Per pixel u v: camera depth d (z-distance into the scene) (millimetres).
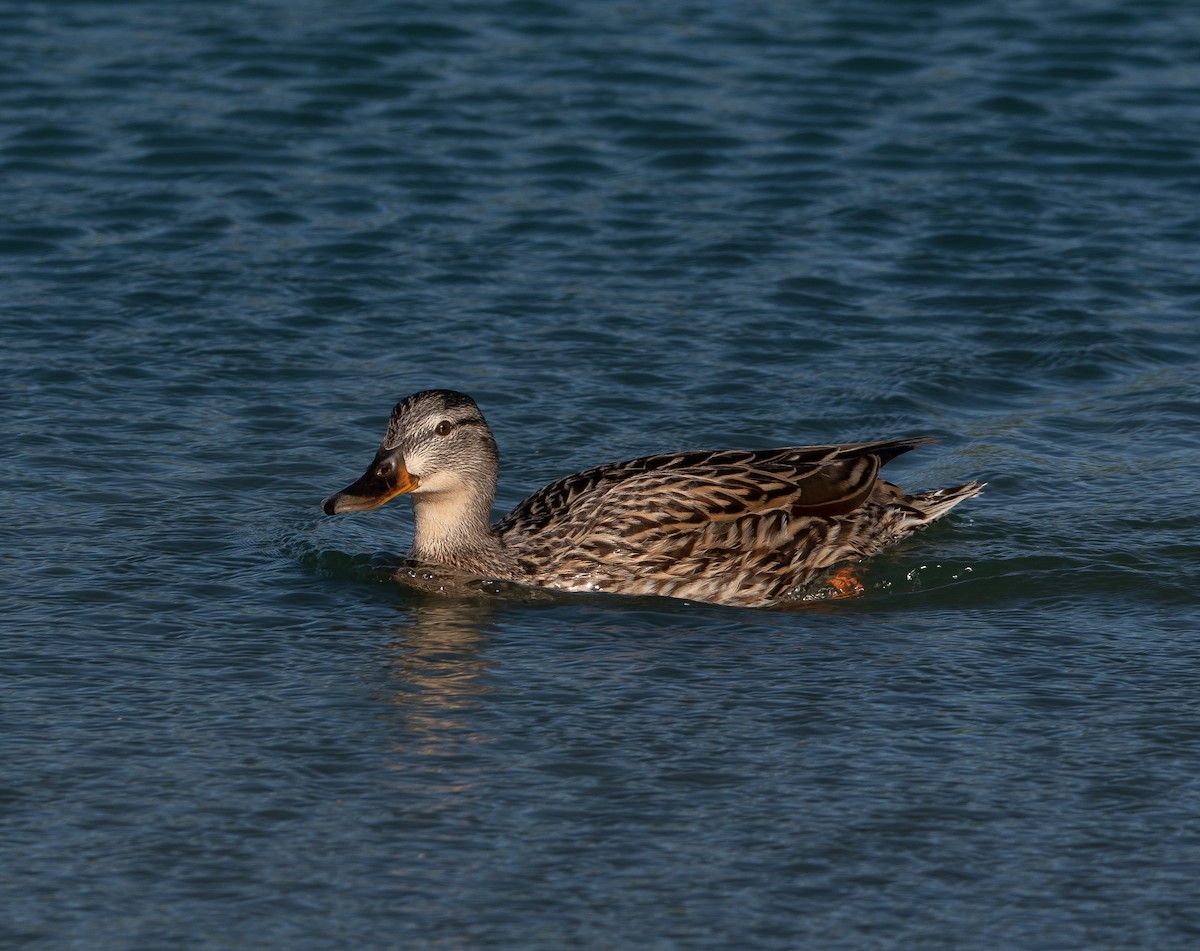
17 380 17984
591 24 30688
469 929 9492
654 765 11211
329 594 14070
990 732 11695
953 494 15352
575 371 18672
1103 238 22469
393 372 18562
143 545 14680
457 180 24062
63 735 11453
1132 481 16312
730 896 9820
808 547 14758
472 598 14242
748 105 27047
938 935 9500
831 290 20891
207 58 28188
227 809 10617
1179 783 11055
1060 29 30578
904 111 26875
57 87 26719
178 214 22703
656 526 14625
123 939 9367
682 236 22375
